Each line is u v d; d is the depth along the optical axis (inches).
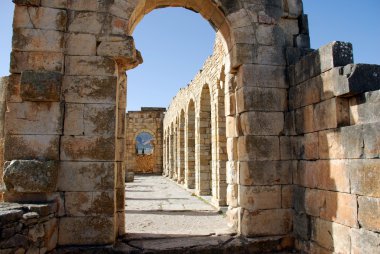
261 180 285.7
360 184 209.0
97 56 267.9
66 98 262.2
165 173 1446.9
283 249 282.4
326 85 245.0
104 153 260.5
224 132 525.0
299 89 283.7
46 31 264.5
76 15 271.4
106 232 254.7
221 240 281.9
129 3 280.4
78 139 259.6
